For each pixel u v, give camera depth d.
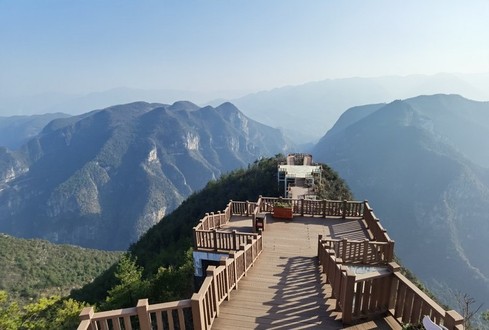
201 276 10.97
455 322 3.98
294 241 11.33
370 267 8.88
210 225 12.41
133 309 4.58
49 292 47.69
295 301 6.82
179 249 27.05
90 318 4.39
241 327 5.82
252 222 13.36
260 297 7.04
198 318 4.96
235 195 39.53
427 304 4.62
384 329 5.49
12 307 17.77
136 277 16.83
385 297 5.80
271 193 32.97
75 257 64.62
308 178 28.38
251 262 9.15
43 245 66.00
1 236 63.38
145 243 43.34
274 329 5.74
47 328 16.48
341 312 6.22
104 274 34.75
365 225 12.59
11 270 51.53
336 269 6.56
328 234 11.93
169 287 14.23
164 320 11.27
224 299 6.84
